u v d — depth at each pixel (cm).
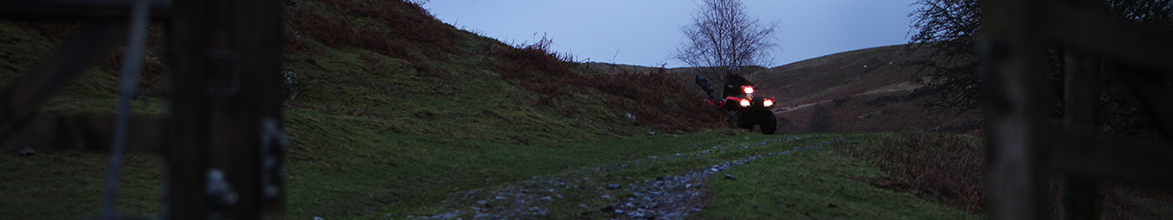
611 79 1523
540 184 596
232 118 189
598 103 1317
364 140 735
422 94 1127
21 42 746
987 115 182
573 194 540
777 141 1015
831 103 5319
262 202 193
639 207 481
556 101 1257
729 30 2647
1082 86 210
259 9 192
